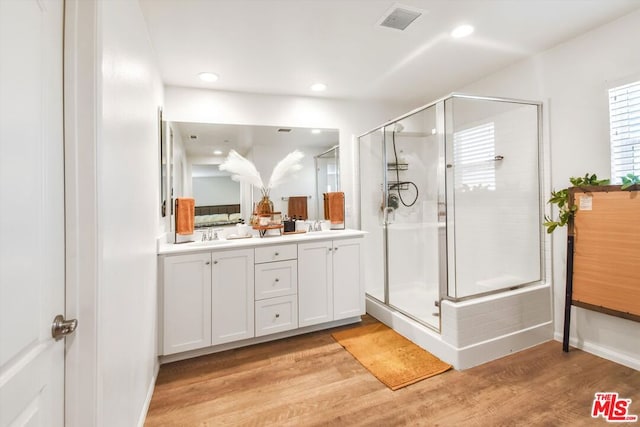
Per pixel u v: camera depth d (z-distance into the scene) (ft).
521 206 8.60
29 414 2.42
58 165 2.88
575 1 6.03
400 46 7.52
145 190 5.68
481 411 5.50
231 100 9.80
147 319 5.75
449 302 7.27
